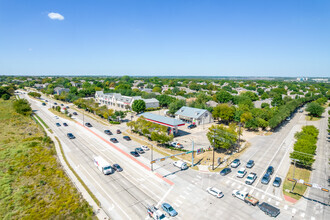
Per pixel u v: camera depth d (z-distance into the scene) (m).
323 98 136.00
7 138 56.09
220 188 35.78
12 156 44.84
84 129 71.19
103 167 39.44
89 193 33.12
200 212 29.25
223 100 113.12
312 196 33.94
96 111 91.56
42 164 42.47
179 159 47.72
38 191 33.28
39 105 119.00
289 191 35.19
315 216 28.80
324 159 49.62
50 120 83.19
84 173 40.09
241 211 29.62
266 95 144.88
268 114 75.88
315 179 39.59
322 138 66.81
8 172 37.97
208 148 54.41
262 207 29.59
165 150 52.59
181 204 31.02
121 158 47.44
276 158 49.41
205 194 33.81
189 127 73.25
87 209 28.75
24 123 73.38
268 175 39.12
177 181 37.78
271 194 34.28
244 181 38.31
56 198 31.64
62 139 59.91
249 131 72.88
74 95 137.50
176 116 86.81
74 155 48.69
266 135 68.25
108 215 28.27
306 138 50.66
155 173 40.66
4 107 98.62
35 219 26.64
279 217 28.47
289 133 70.88
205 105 92.06
